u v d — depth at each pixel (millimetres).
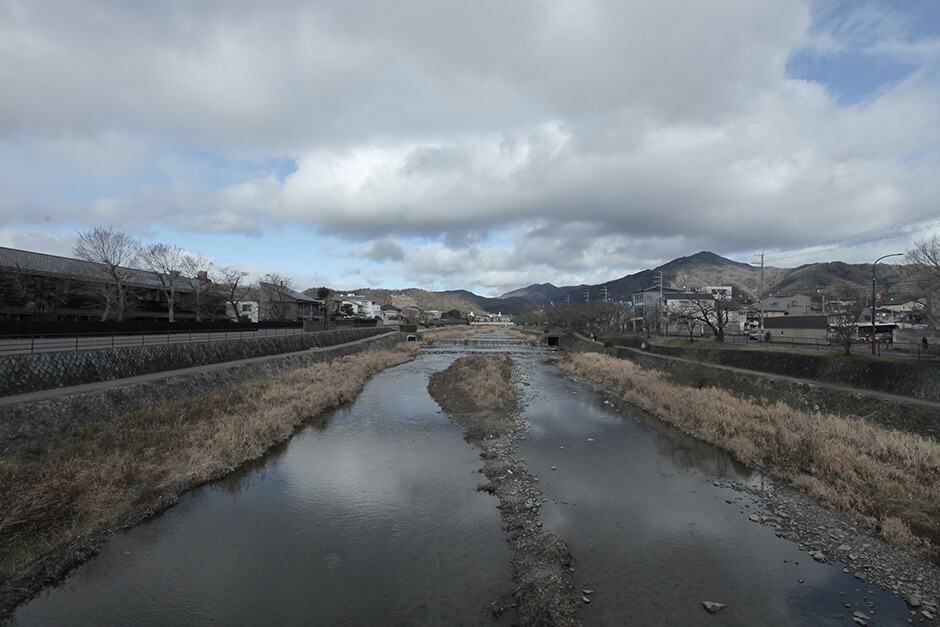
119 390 17781
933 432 15812
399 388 31125
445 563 9508
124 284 38250
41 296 31578
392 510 12008
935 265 20281
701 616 7828
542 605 7801
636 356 42875
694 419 20281
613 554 9859
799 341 37312
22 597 8195
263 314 58531
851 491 12453
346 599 8297
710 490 13414
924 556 9625
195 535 10562
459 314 173750
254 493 12969
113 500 11453
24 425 13664
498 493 13039
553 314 98625
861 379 21203
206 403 19531
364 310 112375
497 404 24438
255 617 7805
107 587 8602
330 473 14617
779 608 8055
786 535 10719
